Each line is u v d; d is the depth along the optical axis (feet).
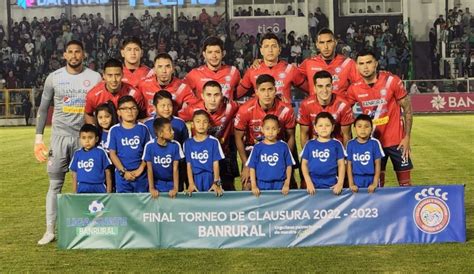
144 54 119.96
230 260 20.97
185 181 25.40
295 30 125.29
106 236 22.81
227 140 26.81
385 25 124.26
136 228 22.75
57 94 24.99
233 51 121.08
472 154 48.24
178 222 22.68
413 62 126.11
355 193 22.62
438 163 43.86
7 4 126.82
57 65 118.11
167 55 25.89
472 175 38.32
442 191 22.63
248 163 24.09
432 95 106.83
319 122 23.86
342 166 23.82
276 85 26.89
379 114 26.12
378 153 24.30
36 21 124.26
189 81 27.35
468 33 122.72
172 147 23.93
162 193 22.65
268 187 24.00
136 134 24.27
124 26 123.85
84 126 24.22
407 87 107.24
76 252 22.36
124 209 22.72
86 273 19.79
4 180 40.34
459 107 106.63
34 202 32.65
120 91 25.45
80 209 22.77
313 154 23.94
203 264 20.53
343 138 26.17
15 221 27.99
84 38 122.21
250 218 22.63
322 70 25.88
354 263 20.29
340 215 22.66
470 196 31.53
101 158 24.27
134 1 128.26
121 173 24.20
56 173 24.82
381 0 125.49
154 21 124.47
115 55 119.44
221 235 22.68
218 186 23.76
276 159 23.88
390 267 19.75
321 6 127.03
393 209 22.65
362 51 25.63
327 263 20.36
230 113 26.25
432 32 123.95
